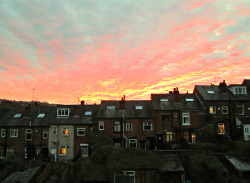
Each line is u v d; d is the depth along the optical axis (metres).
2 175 20.67
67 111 31.22
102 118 29.12
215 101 30.09
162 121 29.36
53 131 29.34
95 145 26.41
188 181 18.50
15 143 30.12
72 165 22.86
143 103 32.53
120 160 18.98
